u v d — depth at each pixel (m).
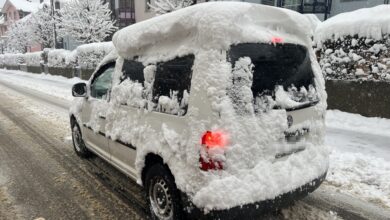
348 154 5.60
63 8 29.78
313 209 3.81
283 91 3.05
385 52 7.48
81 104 5.53
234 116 2.68
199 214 2.76
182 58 3.06
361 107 8.04
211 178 2.67
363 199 4.06
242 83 2.75
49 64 29.39
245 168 2.74
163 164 3.22
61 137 7.45
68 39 43.59
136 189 4.48
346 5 17.44
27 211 3.91
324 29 8.74
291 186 3.00
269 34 3.01
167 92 3.23
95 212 3.84
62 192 4.43
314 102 3.43
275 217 3.62
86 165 5.51
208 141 2.66
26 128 8.45
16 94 16.44
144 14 32.00
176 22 3.07
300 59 3.34
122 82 4.11
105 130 4.49
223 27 2.71
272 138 2.87
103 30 28.91
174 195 3.09
